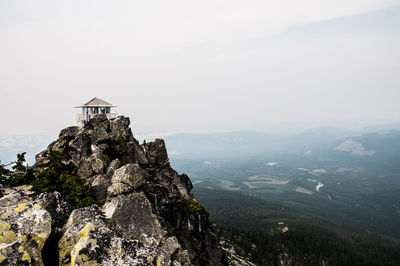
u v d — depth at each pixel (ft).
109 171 150.71
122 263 63.10
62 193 127.03
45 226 65.72
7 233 60.34
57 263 65.26
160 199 152.87
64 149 163.22
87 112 208.85
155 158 205.36
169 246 108.27
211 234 174.81
